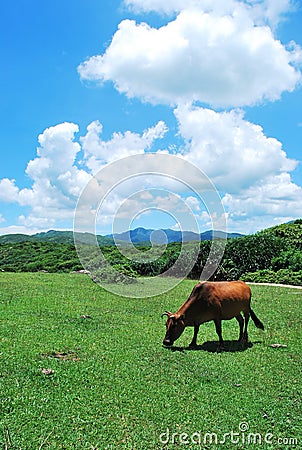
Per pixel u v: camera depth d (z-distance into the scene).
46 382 5.80
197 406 5.36
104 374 6.24
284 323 9.84
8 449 4.21
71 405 5.20
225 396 5.70
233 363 7.04
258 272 18.89
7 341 7.53
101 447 4.36
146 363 6.82
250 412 5.28
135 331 8.90
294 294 13.72
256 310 11.19
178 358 7.15
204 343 8.36
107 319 9.88
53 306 11.02
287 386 6.12
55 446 4.34
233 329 9.55
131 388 5.80
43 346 7.39
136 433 4.66
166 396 5.61
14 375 5.95
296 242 20.38
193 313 8.02
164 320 10.08
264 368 6.84
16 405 5.10
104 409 5.15
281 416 5.21
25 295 12.58
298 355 7.55
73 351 7.28
